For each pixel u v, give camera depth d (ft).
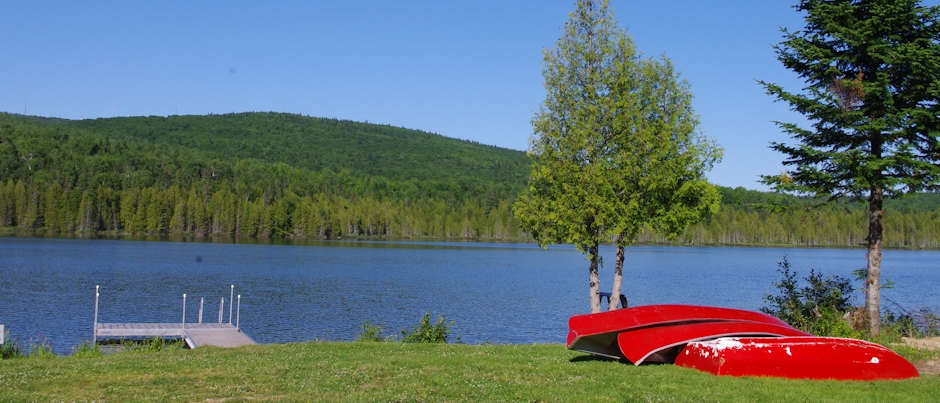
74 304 118.83
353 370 41.37
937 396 34.14
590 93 60.64
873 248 59.88
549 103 62.13
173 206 462.19
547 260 298.35
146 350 69.97
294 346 56.95
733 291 160.45
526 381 37.81
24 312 108.06
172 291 143.02
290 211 504.02
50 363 44.50
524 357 47.62
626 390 35.42
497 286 167.12
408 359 46.60
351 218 522.06
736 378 38.45
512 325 102.83
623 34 62.18
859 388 35.91
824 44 60.95
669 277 206.49
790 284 66.44
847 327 56.03
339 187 628.69
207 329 86.84
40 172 484.74
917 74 55.47
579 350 45.96
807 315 62.39
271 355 49.67
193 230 474.08
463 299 136.87
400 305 125.59
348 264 241.55
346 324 102.89
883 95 56.44
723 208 486.38
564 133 61.31
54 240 351.46
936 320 65.77
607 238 60.29
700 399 33.37
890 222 439.63
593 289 62.69
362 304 126.52
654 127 59.93
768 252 405.18
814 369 38.63
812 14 60.03
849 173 57.57
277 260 253.85
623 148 59.36
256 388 35.81
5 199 425.69
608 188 57.88
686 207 60.13
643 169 59.41
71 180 476.54
